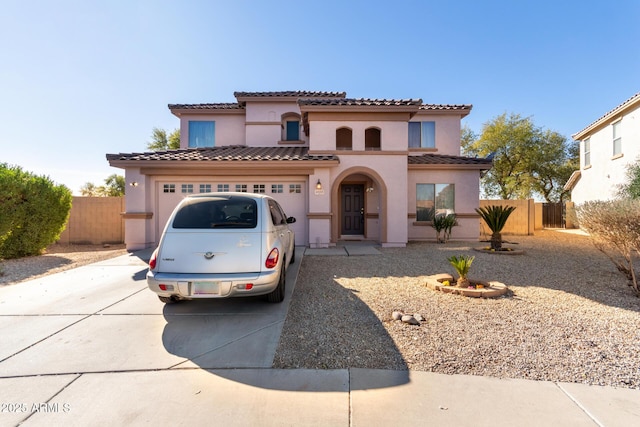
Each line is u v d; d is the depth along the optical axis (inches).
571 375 130.3
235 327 180.4
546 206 852.6
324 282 275.9
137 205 462.3
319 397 117.2
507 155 1064.8
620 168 609.0
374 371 134.3
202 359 144.7
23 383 125.1
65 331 173.8
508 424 102.4
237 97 628.4
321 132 486.6
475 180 570.6
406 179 487.2
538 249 462.6
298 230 478.0
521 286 260.7
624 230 230.8
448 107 630.5
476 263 354.0
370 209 565.0
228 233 194.9
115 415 107.1
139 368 136.7
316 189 463.8
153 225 474.9
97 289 255.4
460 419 104.7
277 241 211.9
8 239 390.9
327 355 148.2
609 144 647.1
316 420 105.0
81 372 133.2
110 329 176.9
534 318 190.1
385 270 322.7
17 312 202.5
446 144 647.1
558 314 196.4
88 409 110.0
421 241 562.3
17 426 101.3
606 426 101.4
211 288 184.1
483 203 695.7
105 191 1299.2
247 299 229.0
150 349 153.8
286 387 123.3
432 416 106.3
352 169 486.3
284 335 169.9
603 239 251.3
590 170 725.9
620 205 236.1
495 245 430.0
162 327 179.9
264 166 456.4
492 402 113.4
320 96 637.9
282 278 222.2
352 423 103.5
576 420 104.2
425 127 647.8
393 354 148.5
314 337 167.3
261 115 639.8
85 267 342.0
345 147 519.5
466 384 124.7
